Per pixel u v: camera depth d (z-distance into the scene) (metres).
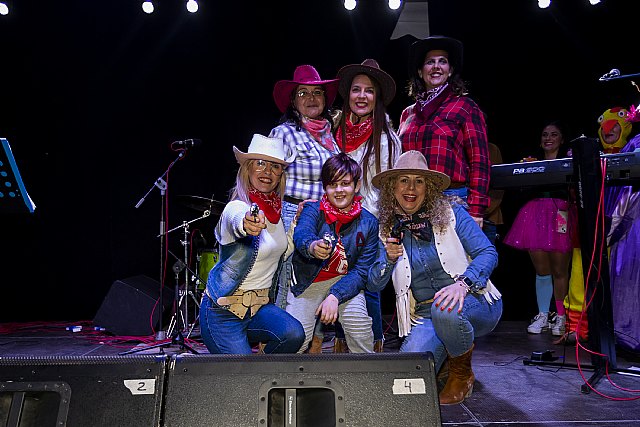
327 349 3.72
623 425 2.10
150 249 5.60
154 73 5.56
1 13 5.11
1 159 2.13
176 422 1.50
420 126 2.90
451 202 2.49
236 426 1.50
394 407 1.53
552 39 5.09
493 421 2.16
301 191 2.62
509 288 5.50
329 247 2.08
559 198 4.07
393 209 2.41
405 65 5.27
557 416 2.21
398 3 4.52
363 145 2.79
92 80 5.54
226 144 5.58
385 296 5.54
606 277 2.80
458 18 5.10
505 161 5.39
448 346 2.30
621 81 4.84
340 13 5.21
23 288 5.57
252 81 5.51
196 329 4.68
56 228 5.59
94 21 5.41
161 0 5.28
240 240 2.11
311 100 2.76
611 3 4.76
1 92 5.43
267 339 2.21
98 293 5.60
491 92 5.31
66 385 1.51
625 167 2.75
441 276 2.42
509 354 3.45
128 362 1.55
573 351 3.51
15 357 1.55
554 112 5.25
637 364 3.12
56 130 5.56
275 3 5.28
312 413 1.56
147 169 5.61
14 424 1.47
